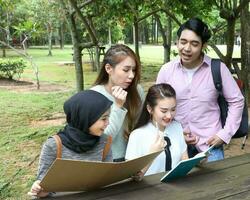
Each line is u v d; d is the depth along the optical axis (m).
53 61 23.03
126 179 1.87
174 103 2.28
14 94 10.69
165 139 2.32
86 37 14.05
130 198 1.69
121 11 6.62
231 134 2.55
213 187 1.83
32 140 6.07
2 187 4.16
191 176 1.97
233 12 6.01
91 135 1.78
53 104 9.18
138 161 1.69
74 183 1.60
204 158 2.07
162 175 1.97
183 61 2.55
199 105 2.59
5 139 6.13
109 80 2.31
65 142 1.79
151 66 18.56
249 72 6.51
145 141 2.29
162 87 2.29
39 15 21.61
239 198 1.72
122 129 2.34
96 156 1.85
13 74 14.45
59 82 13.73
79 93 1.79
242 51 6.60
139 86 2.42
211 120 2.61
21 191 4.11
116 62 2.24
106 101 1.76
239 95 2.57
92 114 1.72
